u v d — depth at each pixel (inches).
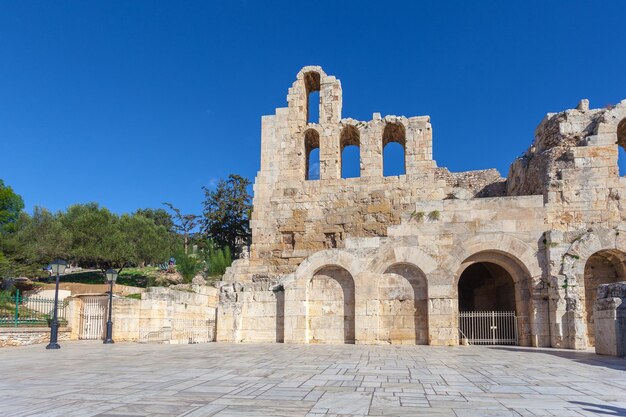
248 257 1539.1
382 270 1130.0
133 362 661.3
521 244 1089.4
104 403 364.5
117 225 2608.3
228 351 857.5
